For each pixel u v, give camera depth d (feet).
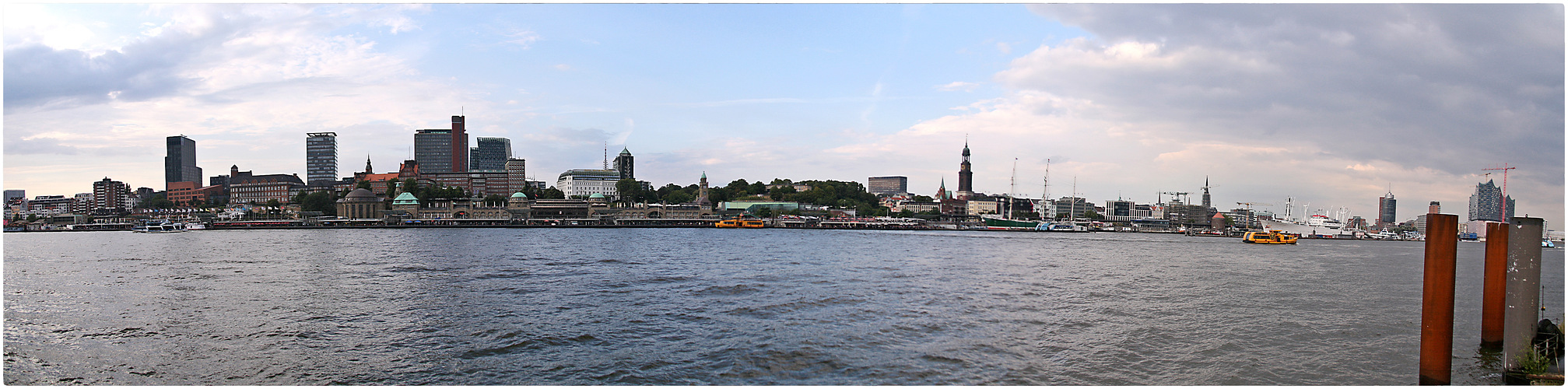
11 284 263.90
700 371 138.51
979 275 296.92
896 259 384.27
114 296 232.32
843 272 301.84
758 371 138.10
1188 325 182.80
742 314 194.29
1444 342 116.26
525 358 148.25
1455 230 112.98
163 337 168.35
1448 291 115.85
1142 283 273.33
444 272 301.02
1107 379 135.44
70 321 187.32
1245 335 172.35
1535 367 118.11
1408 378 137.90
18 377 137.28
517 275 290.76
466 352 153.38
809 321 183.93
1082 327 179.11
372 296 229.66
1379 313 205.67
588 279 273.33
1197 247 613.52
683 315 192.03
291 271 310.04
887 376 135.64
